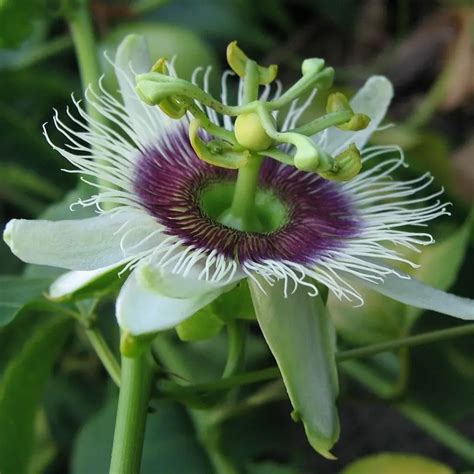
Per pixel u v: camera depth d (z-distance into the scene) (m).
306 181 0.26
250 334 0.32
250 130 0.23
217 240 0.23
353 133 0.25
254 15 0.40
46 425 0.32
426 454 0.33
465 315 0.22
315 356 0.23
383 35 0.42
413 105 0.40
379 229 0.24
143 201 0.24
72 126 0.35
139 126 0.25
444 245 0.28
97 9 0.36
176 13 0.38
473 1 0.38
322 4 0.41
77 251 0.22
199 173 0.25
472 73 0.36
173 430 0.29
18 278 0.26
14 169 0.33
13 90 0.35
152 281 0.21
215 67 0.32
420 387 0.30
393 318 0.28
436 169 0.32
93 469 0.29
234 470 0.29
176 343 0.31
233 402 0.29
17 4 0.29
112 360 0.25
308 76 0.23
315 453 0.33
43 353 0.26
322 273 0.23
